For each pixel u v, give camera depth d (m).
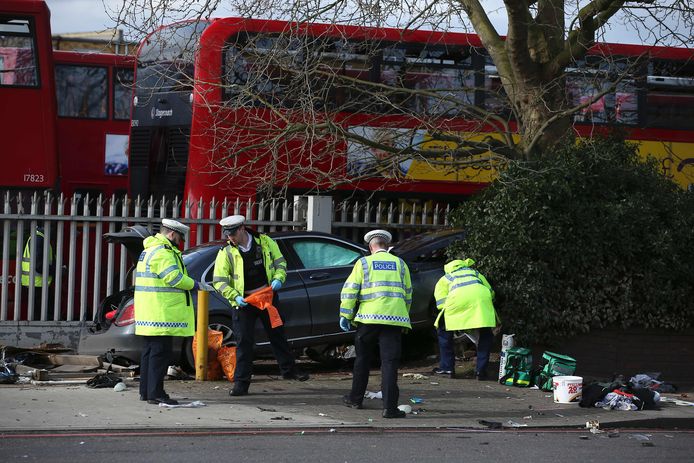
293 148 43.66
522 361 32.56
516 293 35.38
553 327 36.16
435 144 44.50
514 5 37.66
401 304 26.02
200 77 42.97
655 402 29.83
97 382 29.84
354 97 43.91
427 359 37.69
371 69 45.06
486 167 39.97
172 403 26.42
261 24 42.34
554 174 36.25
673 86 49.75
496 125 45.34
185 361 33.19
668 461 21.55
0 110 44.47
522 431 25.17
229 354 31.61
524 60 39.34
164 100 46.62
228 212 41.34
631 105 49.12
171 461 19.59
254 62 38.88
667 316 37.12
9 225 40.12
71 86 56.06
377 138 41.38
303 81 38.22
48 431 22.55
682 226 37.53
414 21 37.94
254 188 44.09
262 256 29.17
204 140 43.31
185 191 44.44
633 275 36.97
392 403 25.92
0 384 30.09
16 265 40.16
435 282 37.00
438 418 26.30
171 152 46.16
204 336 31.61
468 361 37.31
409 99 44.72
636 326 37.09
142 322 26.14
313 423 24.62
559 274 36.25
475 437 23.81
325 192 45.66
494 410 27.98
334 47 42.97
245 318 28.88
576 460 21.17
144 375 27.05
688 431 26.92
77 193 55.56
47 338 39.81
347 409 26.97
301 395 29.17
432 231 41.34
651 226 37.22
